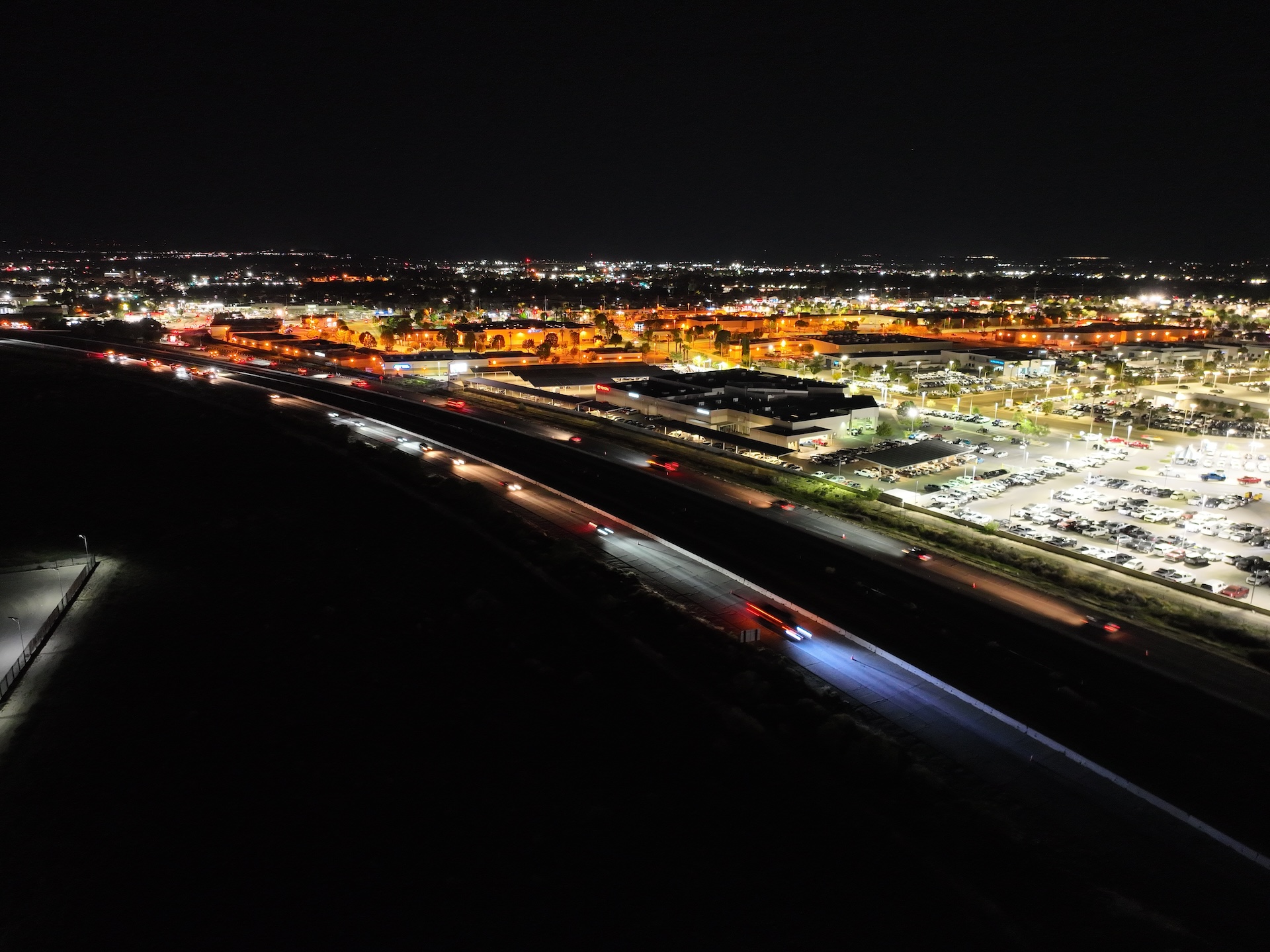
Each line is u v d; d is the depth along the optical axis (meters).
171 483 110.50
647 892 41.59
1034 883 41.97
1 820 46.72
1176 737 53.59
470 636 68.12
